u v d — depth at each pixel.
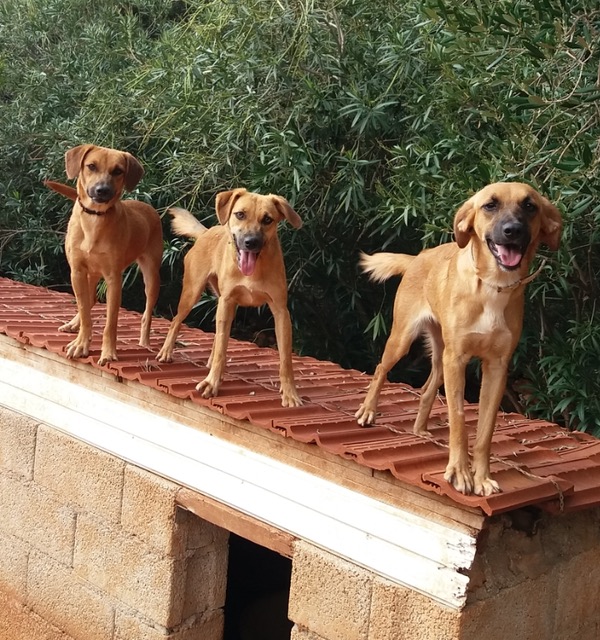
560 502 2.99
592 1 3.87
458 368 2.95
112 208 3.80
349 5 5.37
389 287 5.75
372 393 3.44
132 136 6.59
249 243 3.38
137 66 7.12
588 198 3.80
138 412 3.69
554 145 4.09
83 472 3.88
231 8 5.57
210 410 3.46
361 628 3.06
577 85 3.83
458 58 4.52
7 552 4.23
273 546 3.29
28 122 7.87
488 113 4.29
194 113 5.70
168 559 3.58
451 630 2.88
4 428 4.22
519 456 3.32
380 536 3.03
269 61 5.43
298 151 5.12
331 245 5.62
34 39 9.00
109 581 3.79
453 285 2.97
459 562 2.87
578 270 4.49
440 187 4.57
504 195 2.86
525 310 4.87
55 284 7.94
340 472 3.12
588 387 4.65
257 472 3.32
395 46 4.99
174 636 3.61
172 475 3.57
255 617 4.40
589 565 3.30
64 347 3.96
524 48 4.08
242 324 7.03
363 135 5.25
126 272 6.41
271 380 3.92
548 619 3.17
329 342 6.23
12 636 4.23
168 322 5.20
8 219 7.69
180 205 6.11
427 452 3.16
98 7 8.98
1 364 4.28
